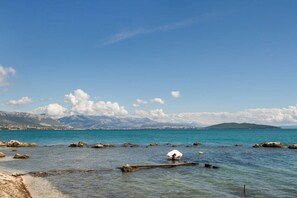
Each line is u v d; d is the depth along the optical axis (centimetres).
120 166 4747
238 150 8244
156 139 15875
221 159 5888
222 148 9050
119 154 6931
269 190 3075
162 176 3884
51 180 3572
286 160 5709
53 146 9662
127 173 4097
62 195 2859
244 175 3959
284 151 7862
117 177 3800
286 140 14800
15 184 2800
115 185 3316
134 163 5194
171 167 4662
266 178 3734
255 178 3734
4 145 9512
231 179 3678
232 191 3039
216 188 3170
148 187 3212
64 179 3641
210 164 4700
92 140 14875
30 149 8369
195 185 3312
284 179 3672
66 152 7431
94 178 3722
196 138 17012
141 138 17162
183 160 5712
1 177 2898
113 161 5491
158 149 8531
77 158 6000
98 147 8950
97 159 5834
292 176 3881
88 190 3070
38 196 2803
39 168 4534
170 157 5859
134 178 3728
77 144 9500
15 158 5847
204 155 6744
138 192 2986
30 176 3794
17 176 3716
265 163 5225
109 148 8900
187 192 2991
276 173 4122
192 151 7900
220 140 14750
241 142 13000
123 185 3316
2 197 2302
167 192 2992
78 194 2900
